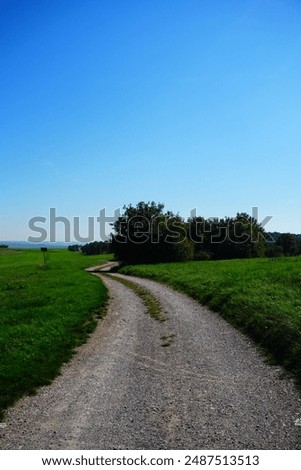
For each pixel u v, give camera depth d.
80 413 9.95
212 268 44.41
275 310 17.59
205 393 10.95
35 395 11.27
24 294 30.53
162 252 81.00
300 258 48.91
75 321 20.67
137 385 11.88
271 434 8.49
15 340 16.48
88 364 14.24
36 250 171.50
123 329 19.80
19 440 8.70
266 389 10.95
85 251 153.25
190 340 16.88
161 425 9.13
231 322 19.25
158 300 28.27
